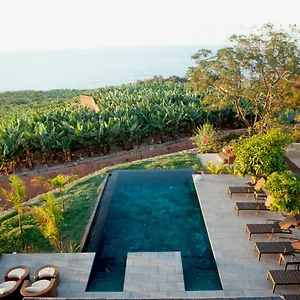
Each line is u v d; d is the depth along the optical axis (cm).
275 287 759
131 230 1110
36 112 2581
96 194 1373
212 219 1084
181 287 786
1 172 1967
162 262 876
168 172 1570
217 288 801
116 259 955
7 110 4672
